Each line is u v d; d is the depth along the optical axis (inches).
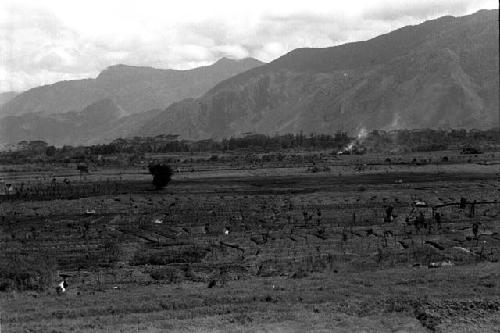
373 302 1563.7
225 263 2300.7
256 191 5012.3
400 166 7332.7
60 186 5634.8
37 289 1967.3
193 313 1517.0
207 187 5423.2
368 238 2763.3
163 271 2169.0
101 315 1547.7
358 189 4904.0
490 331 1366.9
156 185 5300.2
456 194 4384.8
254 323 1423.5
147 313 1544.0
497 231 2874.0
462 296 1595.7
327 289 1732.3
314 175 6471.5
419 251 2370.8
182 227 3248.0
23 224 3440.0
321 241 2716.5
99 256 2481.5
